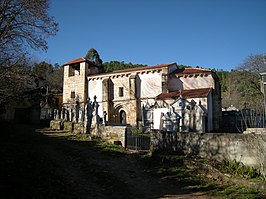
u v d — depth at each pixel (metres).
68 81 40.56
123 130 15.77
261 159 10.60
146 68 33.97
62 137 17.62
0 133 14.73
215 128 27.11
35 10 14.81
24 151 11.65
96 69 41.38
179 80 32.16
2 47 14.50
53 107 36.00
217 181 10.41
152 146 14.30
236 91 51.88
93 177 9.88
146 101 33.06
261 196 8.54
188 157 12.55
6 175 7.82
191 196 8.61
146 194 8.63
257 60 42.50
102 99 36.12
